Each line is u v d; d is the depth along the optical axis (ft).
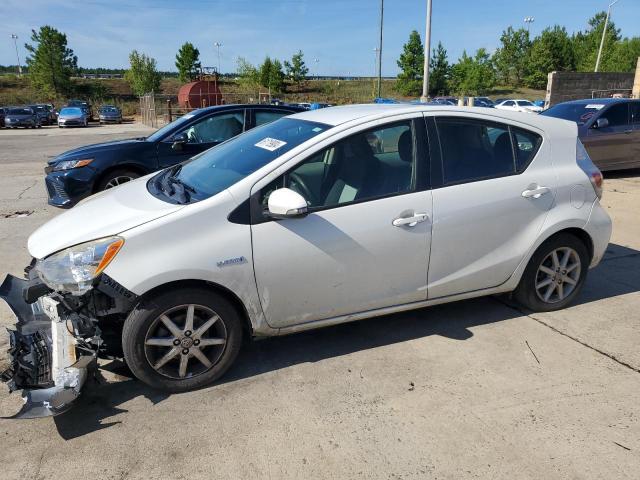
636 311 13.57
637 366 10.96
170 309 9.53
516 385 10.28
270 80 208.54
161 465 8.19
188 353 9.85
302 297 10.50
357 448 8.55
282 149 10.82
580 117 32.86
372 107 12.20
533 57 232.32
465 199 11.50
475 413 9.42
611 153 32.27
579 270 13.39
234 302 10.24
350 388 10.19
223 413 9.45
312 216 10.25
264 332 10.54
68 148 60.95
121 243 9.15
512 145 12.26
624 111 32.65
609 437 8.78
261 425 9.12
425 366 10.98
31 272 10.25
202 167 11.99
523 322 12.93
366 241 10.66
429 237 11.23
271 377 10.59
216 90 108.17
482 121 12.01
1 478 7.88
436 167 11.37
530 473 8.00
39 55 203.21
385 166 11.03
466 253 11.78
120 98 221.05
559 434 8.86
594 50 209.77
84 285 8.93
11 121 108.78
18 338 9.76
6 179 35.32
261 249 9.88
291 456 8.38
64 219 10.72
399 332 12.45
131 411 9.52
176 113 104.99
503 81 250.78
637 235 20.47
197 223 9.55
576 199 12.76
